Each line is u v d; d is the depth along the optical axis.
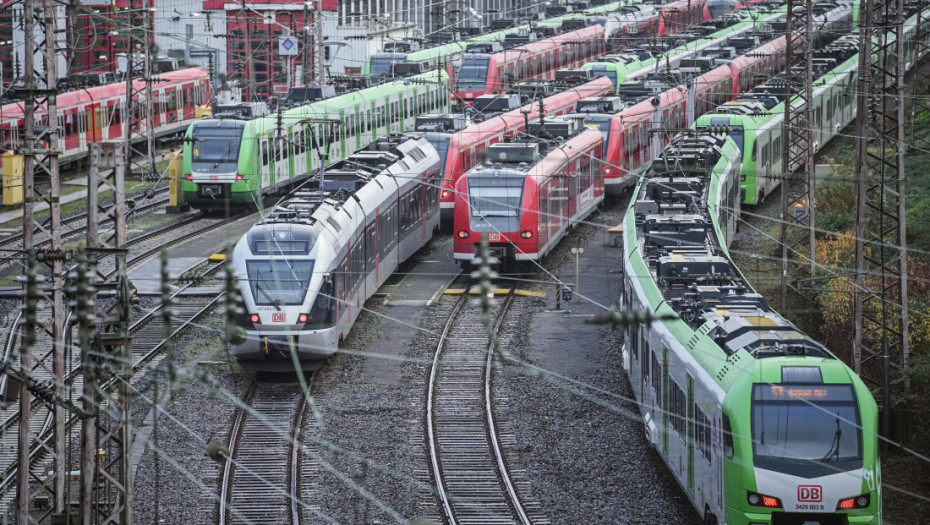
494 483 51.88
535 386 64.19
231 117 104.56
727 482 42.16
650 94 124.00
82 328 38.62
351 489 51.12
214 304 78.62
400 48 168.12
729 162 91.44
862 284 66.12
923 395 57.50
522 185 84.75
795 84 120.38
